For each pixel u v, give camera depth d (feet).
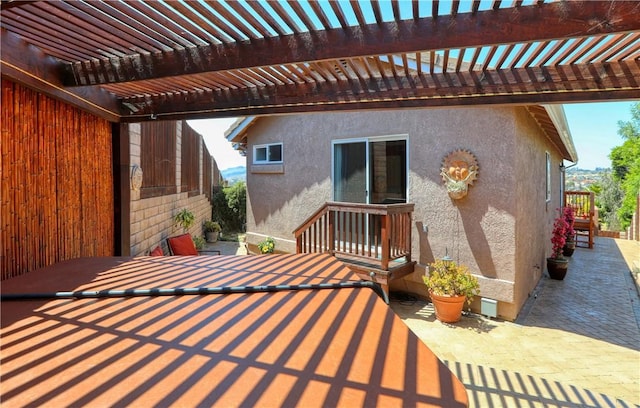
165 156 21.42
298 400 3.67
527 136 18.10
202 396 3.73
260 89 11.41
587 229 37.81
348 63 9.96
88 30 7.43
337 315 6.22
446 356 12.91
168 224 22.16
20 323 5.74
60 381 4.00
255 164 28.37
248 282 8.45
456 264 17.40
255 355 4.67
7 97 8.38
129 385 3.93
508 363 12.39
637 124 67.46
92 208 12.12
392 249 17.57
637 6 5.75
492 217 16.46
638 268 24.39
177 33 7.52
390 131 19.60
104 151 12.76
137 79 8.90
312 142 23.54
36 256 9.54
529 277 19.61
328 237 20.17
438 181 17.97
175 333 5.39
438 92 9.87
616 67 8.46
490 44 6.46
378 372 4.24
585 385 10.98
